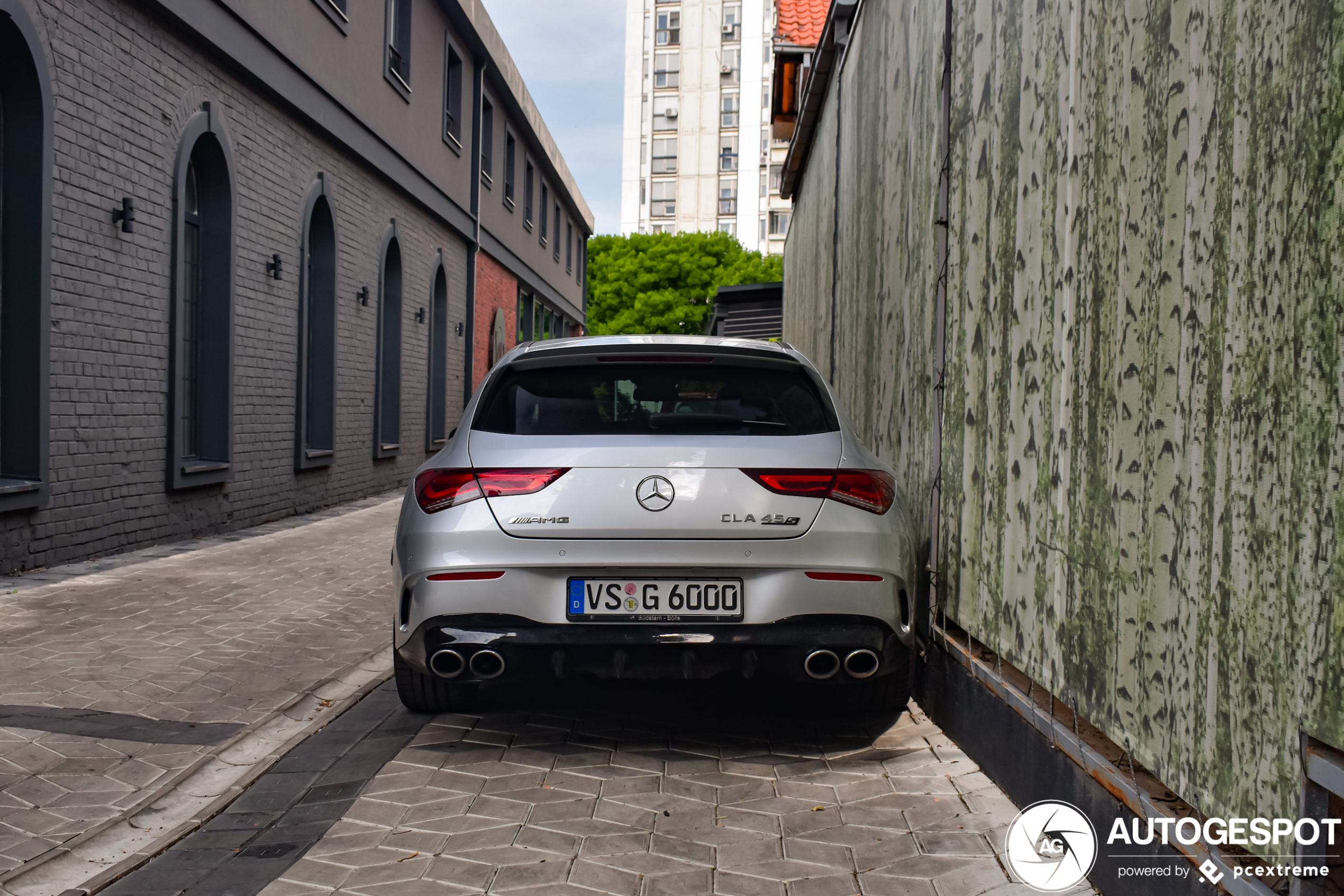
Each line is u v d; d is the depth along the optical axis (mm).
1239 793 1962
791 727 4156
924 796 3365
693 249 53688
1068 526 2803
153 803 3291
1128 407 2447
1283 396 1833
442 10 17438
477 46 19375
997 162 3436
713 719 4266
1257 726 1904
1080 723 2836
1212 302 2066
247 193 10203
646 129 72125
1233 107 1993
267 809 3293
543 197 29656
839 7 7227
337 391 13000
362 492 14125
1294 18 1806
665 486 3514
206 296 9781
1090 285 2666
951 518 3941
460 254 19656
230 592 6812
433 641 3572
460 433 3896
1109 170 2557
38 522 7113
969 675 3768
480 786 3459
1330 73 1709
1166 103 2266
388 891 2682
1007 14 3346
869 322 5879
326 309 12766
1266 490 1881
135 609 6102
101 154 7625
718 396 3887
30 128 6867
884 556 3598
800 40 13664
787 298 14820
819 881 2738
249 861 2887
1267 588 1877
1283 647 1829
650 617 3521
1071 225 2793
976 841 2994
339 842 3012
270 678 4797
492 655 3557
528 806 3279
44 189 6914
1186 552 2168
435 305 18531
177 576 7289
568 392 3893
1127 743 2436
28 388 6957
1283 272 1831
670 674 3590
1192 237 2145
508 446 3658
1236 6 1990
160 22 8453
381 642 5629
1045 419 2977
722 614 3525
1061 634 2844
